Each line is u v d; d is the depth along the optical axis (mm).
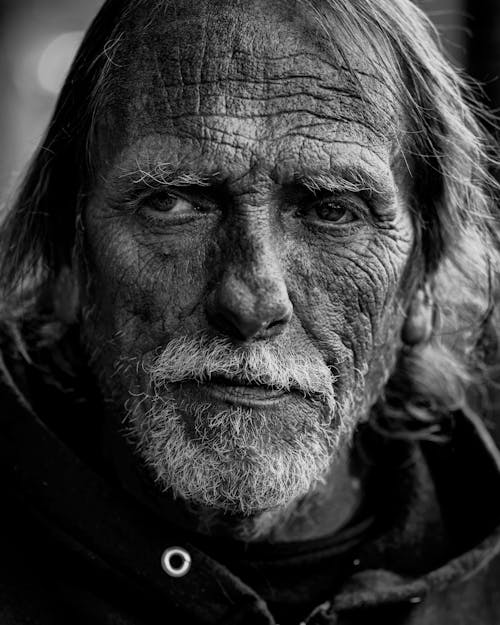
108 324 1365
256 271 1233
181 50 1270
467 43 2246
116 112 1300
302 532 1493
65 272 1544
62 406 1572
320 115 1262
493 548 1500
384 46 1353
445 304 1656
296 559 1455
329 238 1306
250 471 1262
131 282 1309
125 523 1366
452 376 1737
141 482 1437
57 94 1522
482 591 1595
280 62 1255
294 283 1285
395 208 1346
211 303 1255
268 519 1421
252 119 1246
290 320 1285
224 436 1261
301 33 1270
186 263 1281
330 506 1519
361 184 1289
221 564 1408
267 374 1247
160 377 1287
